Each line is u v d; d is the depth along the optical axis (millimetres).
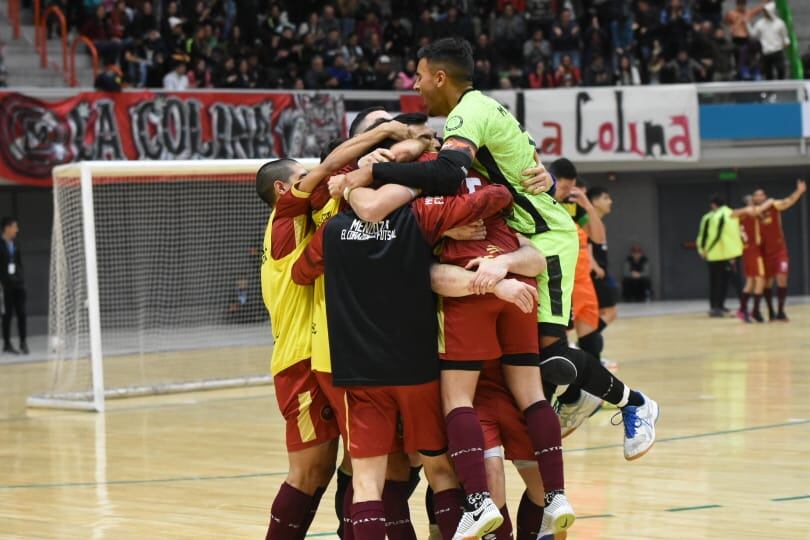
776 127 28766
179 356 21562
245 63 25734
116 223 23531
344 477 6961
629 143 28359
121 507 8977
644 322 25609
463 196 6086
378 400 6113
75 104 23094
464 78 6461
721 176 31312
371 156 6039
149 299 23531
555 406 7344
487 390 6484
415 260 6023
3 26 26703
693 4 32562
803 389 14578
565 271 6668
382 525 6031
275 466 10680
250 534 7965
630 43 30391
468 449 5969
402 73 27438
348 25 29625
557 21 30219
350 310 6055
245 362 20453
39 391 17359
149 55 26047
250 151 24812
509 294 5891
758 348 19703
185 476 10258
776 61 31125
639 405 7305
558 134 28188
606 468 9906
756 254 24750
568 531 7730
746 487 9008
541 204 6691
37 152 22750
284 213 6531
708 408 13195
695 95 28453
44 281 26672
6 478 10398
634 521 7969
